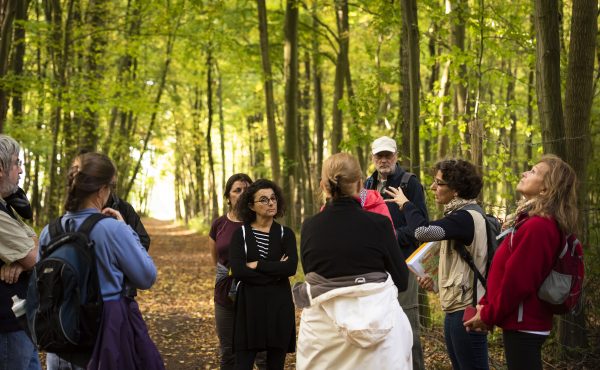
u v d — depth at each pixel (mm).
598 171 6383
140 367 3436
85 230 3350
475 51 11414
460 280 4152
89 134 18141
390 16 11773
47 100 14953
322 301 3678
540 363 3531
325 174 3830
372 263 3699
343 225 3738
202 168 38969
